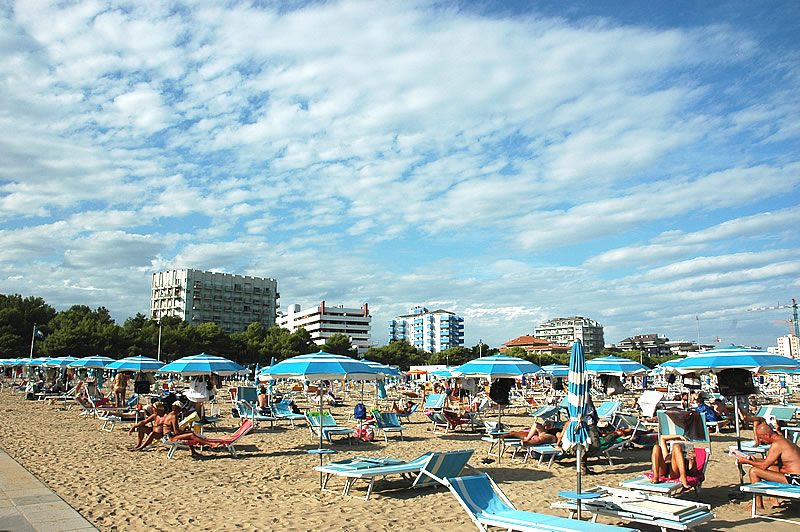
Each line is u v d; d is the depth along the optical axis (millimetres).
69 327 66812
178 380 51406
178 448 13406
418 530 6875
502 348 131875
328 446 14180
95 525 6941
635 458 12539
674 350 192250
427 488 9109
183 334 81875
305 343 98688
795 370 12812
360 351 166750
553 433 12070
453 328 193625
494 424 15117
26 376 48625
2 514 7211
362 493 8789
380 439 15672
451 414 17328
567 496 6344
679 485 7691
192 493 8797
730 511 7844
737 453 8398
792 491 7082
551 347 145000
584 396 7262
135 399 21047
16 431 16078
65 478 9758
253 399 19766
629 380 51781
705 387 31703
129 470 10664
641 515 6062
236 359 89062
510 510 6367
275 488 9195
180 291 137500
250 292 149500
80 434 15789
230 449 12383
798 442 9516
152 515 7473
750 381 13016
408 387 46344
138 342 75312
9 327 66125
